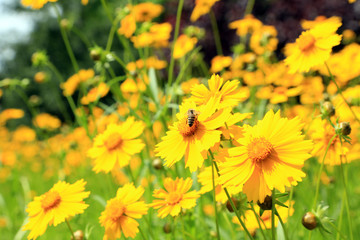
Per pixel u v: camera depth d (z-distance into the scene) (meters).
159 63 1.00
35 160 1.96
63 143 1.34
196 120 0.47
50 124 1.56
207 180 0.52
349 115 0.63
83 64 5.57
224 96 0.49
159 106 0.74
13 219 1.02
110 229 0.53
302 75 0.89
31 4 0.69
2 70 6.99
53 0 0.69
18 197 1.14
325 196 0.74
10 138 2.54
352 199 0.77
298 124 0.45
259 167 0.45
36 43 6.24
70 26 0.89
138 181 0.71
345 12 1.96
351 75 0.84
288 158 0.44
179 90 0.75
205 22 2.59
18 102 5.61
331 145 0.54
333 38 0.55
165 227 0.61
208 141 0.46
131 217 0.53
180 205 0.53
